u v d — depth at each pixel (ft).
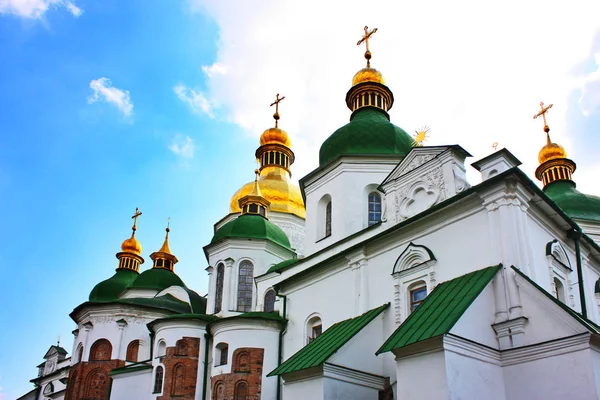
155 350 112.88
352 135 111.04
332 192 107.76
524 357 59.21
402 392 58.34
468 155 80.79
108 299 154.71
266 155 185.78
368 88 129.90
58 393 156.97
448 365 55.01
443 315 60.70
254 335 99.60
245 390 96.22
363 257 85.87
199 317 110.73
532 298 61.26
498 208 68.59
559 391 55.57
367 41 140.36
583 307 74.28
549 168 139.95
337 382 69.26
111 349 125.90
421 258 76.79
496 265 66.49
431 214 76.38
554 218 74.90
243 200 141.69
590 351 54.65
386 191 88.07
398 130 112.57
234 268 126.82
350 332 75.15
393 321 77.10
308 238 109.91
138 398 113.80
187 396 104.47
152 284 155.84
